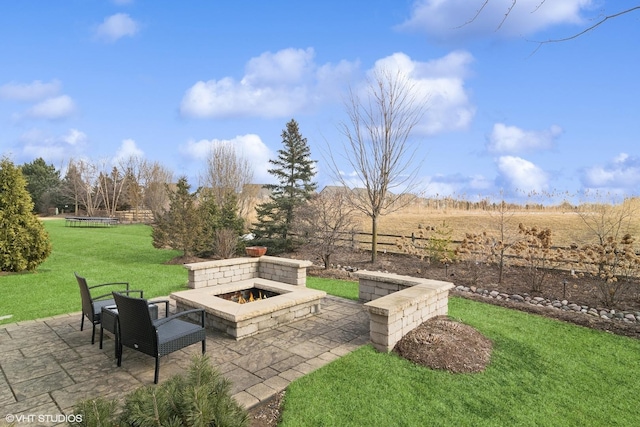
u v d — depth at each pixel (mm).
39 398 3285
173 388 2170
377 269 10898
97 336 4883
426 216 20438
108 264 11688
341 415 3088
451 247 12148
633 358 4598
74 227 28234
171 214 13953
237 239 14023
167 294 7473
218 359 4188
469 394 3547
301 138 16016
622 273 8461
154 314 4934
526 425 3119
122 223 34938
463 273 10086
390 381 3699
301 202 14273
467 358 4219
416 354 4258
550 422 3182
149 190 35906
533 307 6762
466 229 15797
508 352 4566
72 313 5934
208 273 7781
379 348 4453
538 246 8938
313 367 3975
